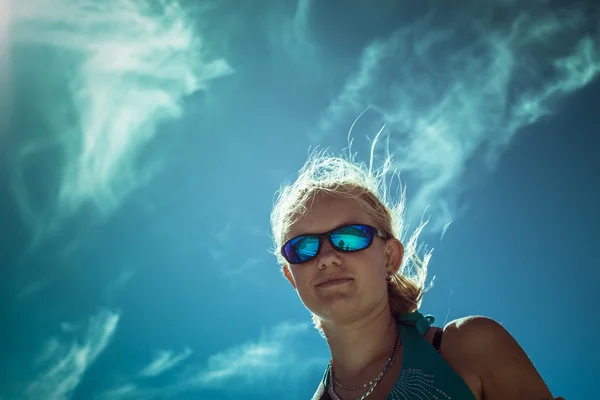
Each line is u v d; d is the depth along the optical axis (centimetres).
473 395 149
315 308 170
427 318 169
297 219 176
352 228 168
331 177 194
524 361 153
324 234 170
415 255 197
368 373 171
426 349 161
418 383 156
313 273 169
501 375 152
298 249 171
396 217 194
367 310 167
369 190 184
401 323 174
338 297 166
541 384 151
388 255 180
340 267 167
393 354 169
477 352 155
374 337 171
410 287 188
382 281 171
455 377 152
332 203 174
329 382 183
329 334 178
